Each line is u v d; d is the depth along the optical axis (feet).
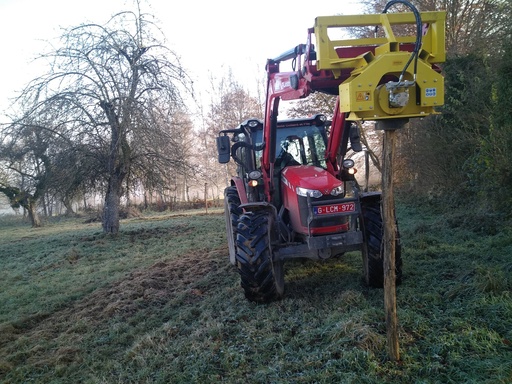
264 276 15.67
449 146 33.17
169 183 40.14
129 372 12.50
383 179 10.76
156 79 36.37
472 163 28.53
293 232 16.96
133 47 36.55
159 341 14.12
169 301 18.43
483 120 29.37
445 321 12.30
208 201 79.92
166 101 37.09
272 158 17.81
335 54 11.41
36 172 43.32
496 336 11.05
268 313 14.99
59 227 62.08
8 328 17.44
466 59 32.91
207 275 21.74
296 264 20.99
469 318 12.10
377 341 11.36
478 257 18.28
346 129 17.75
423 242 21.91
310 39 12.96
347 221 16.16
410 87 10.15
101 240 37.73
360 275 18.01
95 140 37.63
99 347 14.76
